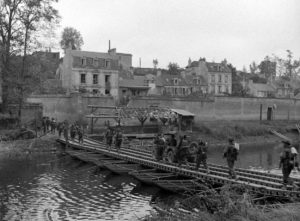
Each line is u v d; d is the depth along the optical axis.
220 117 59.09
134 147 38.41
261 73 123.69
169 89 76.62
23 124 45.09
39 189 22.20
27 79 44.56
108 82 64.75
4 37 43.91
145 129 48.78
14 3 43.34
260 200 16.28
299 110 68.75
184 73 82.62
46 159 34.59
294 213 11.39
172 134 25.14
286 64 108.25
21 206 18.47
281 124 62.69
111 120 51.28
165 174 22.59
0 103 44.91
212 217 12.48
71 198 20.17
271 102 64.88
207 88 81.19
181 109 55.50
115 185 23.59
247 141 53.38
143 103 53.19
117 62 66.00
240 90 85.06
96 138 44.81
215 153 40.81
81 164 31.98
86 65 62.72
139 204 18.92
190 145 24.02
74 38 99.19
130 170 26.12
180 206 16.02
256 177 20.05
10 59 44.12
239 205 12.30
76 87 61.66
